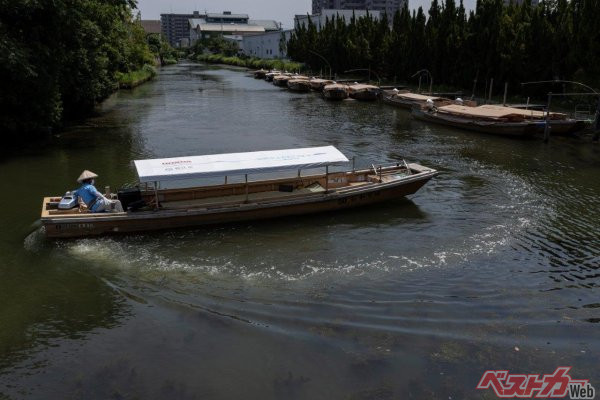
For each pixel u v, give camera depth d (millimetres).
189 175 14820
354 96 52812
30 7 23438
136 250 13836
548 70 40625
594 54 34031
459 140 30438
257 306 11078
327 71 81562
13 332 10141
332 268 12883
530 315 10812
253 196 16688
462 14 52500
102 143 28172
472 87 49656
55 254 13500
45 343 9797
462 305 11172
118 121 36312
